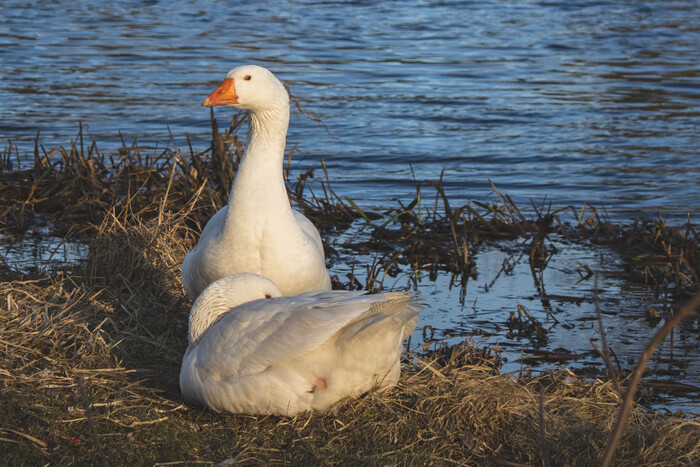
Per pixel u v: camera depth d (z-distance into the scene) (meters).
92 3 43.34
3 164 16.38
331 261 12.79
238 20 38.50
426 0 46.59
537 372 8.71
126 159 16.53
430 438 6.86
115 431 6.68
